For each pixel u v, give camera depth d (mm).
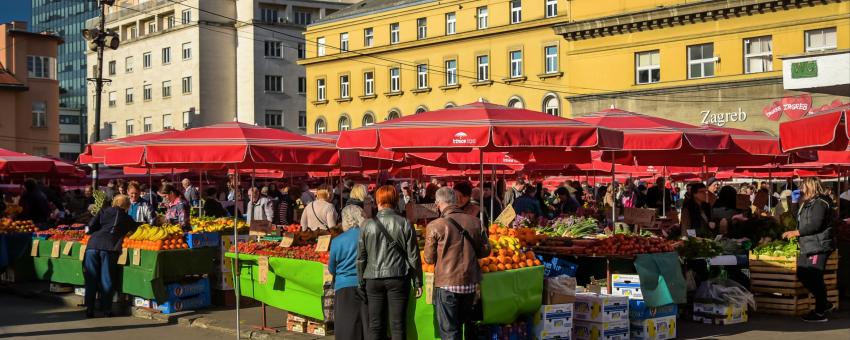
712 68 45562
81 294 16859
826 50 9406
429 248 9312
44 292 17344
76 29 153375
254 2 82062
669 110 46781
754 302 13117
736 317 12922
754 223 14625
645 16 47125
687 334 12016
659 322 11586
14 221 19812
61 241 16938
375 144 11750
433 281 9695
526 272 10336
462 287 9266
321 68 71000
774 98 43156
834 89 9797
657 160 17969
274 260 12266
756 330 12242
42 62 65500
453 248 9312
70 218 22297
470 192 10055
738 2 43781
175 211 17719
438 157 18359
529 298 10367
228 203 28766
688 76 46438
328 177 30562
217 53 83188
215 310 14711
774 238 14430
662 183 23953
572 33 50812
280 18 84188
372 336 9484
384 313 9555
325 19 70438
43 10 161625
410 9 63875
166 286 14391
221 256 15203
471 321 9852
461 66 60688
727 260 13312
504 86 58031
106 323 14008
